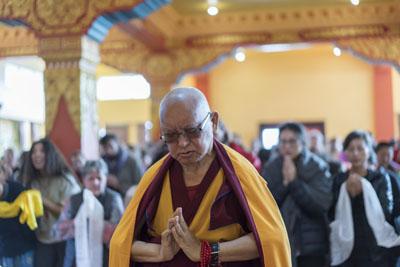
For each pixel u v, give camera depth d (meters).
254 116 17.77
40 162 4.58
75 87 7.04
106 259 4.38
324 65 17.45
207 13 11.17
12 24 7.38
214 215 1.92
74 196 4.38
